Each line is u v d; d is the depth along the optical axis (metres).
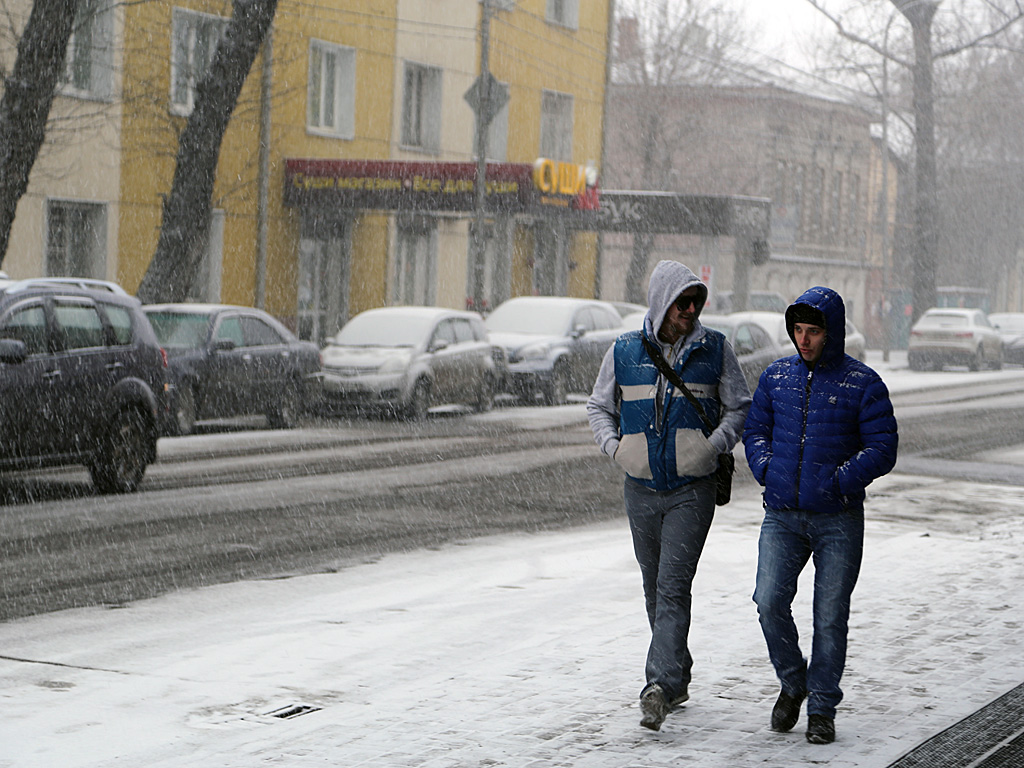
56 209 32.50
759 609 7.31
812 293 7.18
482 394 30.38
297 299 39.66
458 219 43.22
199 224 29.86
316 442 23.38
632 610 10.61
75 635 9.64
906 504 17.48
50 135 31.19
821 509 7.12
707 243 48.66
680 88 68.81
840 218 87.25
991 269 90.94
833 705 7.11
